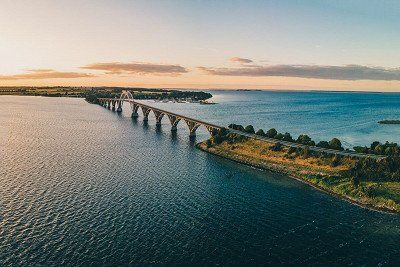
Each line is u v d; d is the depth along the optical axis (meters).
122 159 170.38
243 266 80.19
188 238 91.06
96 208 106.62
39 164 156.00
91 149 192.50
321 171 149.88
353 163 150.38
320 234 96.88
